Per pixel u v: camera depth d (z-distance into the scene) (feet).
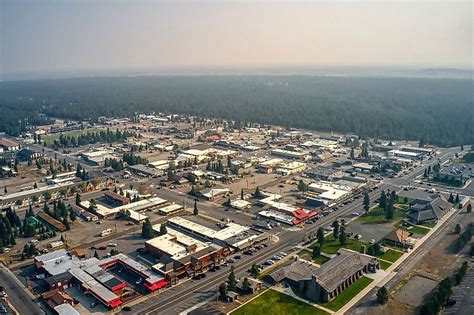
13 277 545.44
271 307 474.08
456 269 553.64
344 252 570.87
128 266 559.79
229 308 472.44
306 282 500.74
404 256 591.37
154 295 501.97
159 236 647.56
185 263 544.62
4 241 635.66
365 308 469.16
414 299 485.15
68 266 554.87
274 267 566.36
